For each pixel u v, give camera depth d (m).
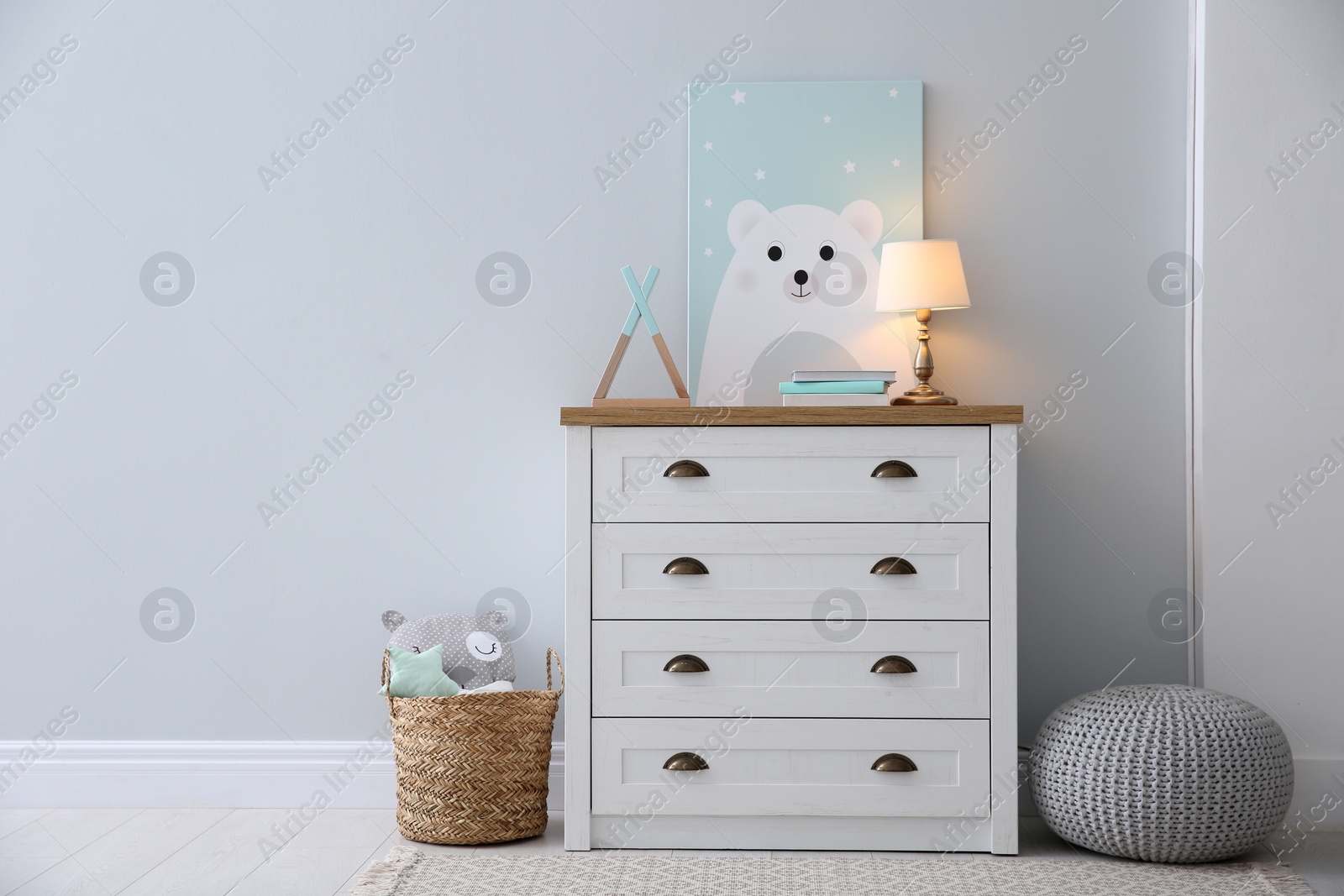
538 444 2.61
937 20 2.58
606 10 2.62
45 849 2.25
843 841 2.20
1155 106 2.56
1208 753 2.04
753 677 2.19
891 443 2.18
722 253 2.57
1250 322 2.49
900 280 2.38
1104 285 2.56
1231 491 2.49
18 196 2.62
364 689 2.60
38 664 2.60
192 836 2.34
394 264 2.62
